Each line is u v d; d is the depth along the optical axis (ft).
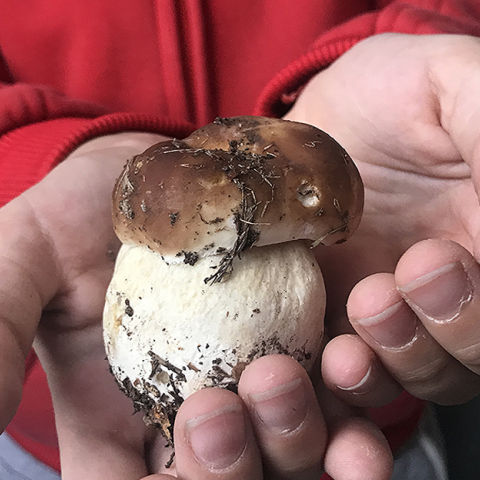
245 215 0.37
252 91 0.95
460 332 0.36
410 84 0.49
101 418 0.47
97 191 0.51
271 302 0.40
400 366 0.39
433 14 0.70
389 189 0.54
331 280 0.54
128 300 0.41
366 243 0.55
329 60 0.73
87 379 0.47
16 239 0.43
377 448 0.39
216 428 0.35
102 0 0.88
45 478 0.79
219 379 0.40
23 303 0.40
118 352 0.42
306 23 0.89
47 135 0.68
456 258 0.35
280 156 0.39
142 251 0.42
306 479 0.40
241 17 0.89
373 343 0.39
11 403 0.35
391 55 0.53
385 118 0.51
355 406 0.42
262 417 0.36
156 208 0.38
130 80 0.94
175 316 0.40
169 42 0.89
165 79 0.93
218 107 0.97
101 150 0.60
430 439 0.79
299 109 0.71
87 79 0.93
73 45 0.92
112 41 0.90
